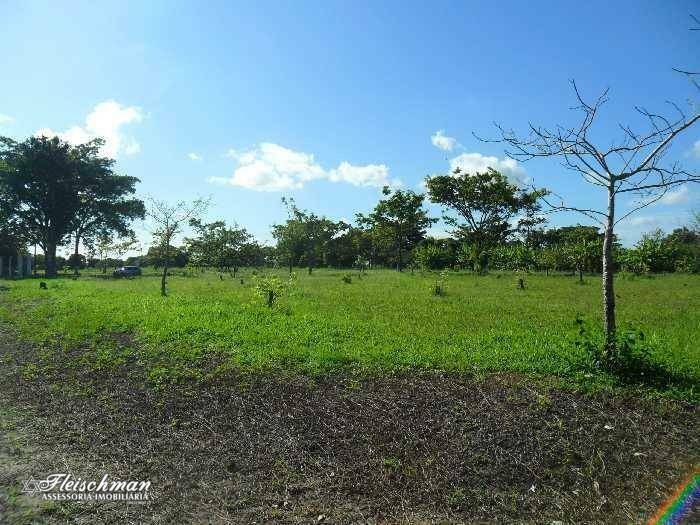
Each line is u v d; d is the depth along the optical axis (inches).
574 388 240.8
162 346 339.0
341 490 163.3
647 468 173.8
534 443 190.4
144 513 151.3
